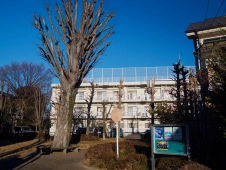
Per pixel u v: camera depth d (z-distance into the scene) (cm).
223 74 527
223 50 568
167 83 3719
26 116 3331
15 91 3412
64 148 1300
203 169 461
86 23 1357
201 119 995
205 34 1264
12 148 1545
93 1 1376
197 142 884
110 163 816
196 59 1361
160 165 694
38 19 1384
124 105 4003
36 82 3581
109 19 1434
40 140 2367
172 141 653
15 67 3522
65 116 1387
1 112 2466
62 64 1380
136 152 983
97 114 3888
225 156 634
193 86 1120
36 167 884
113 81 4112
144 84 3953
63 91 1405
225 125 540
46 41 1374
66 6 1367
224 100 525
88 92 4106
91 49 1385
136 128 3897
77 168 873
